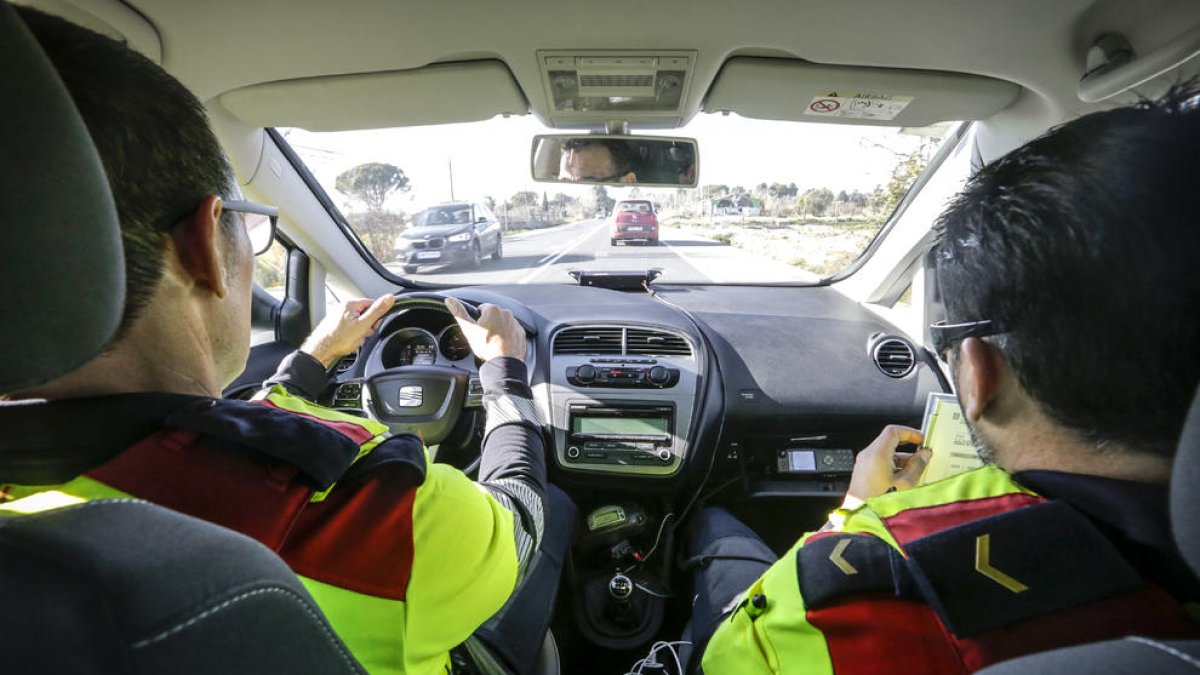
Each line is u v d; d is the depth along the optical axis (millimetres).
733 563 1731
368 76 1860
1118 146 519
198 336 647
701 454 2266
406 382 2062
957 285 632
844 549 666
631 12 1559
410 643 673
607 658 2119
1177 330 484
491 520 788
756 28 1625
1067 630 500
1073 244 510
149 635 376
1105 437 552
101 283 461
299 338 2525
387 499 642
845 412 2270
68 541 390
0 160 400
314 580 589
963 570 546
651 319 2391
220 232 685
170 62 1705
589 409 2260
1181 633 481
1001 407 622
